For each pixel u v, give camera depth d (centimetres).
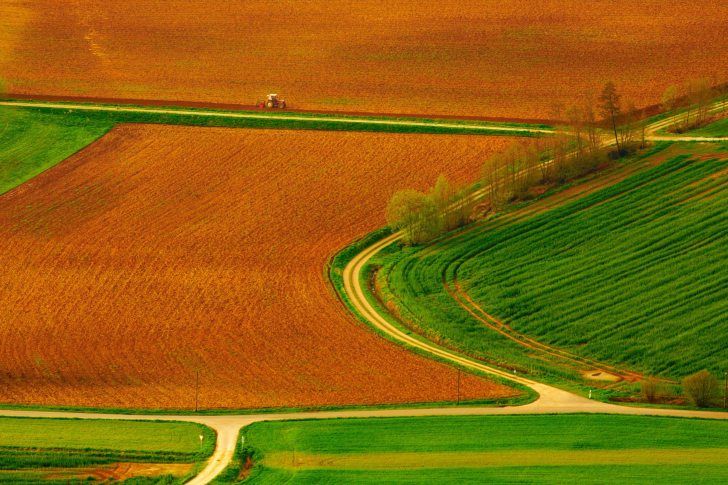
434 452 11388
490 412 13212
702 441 11694
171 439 12144
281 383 14638
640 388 14350
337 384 14612
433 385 14562
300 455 11412
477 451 11394
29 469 11194
